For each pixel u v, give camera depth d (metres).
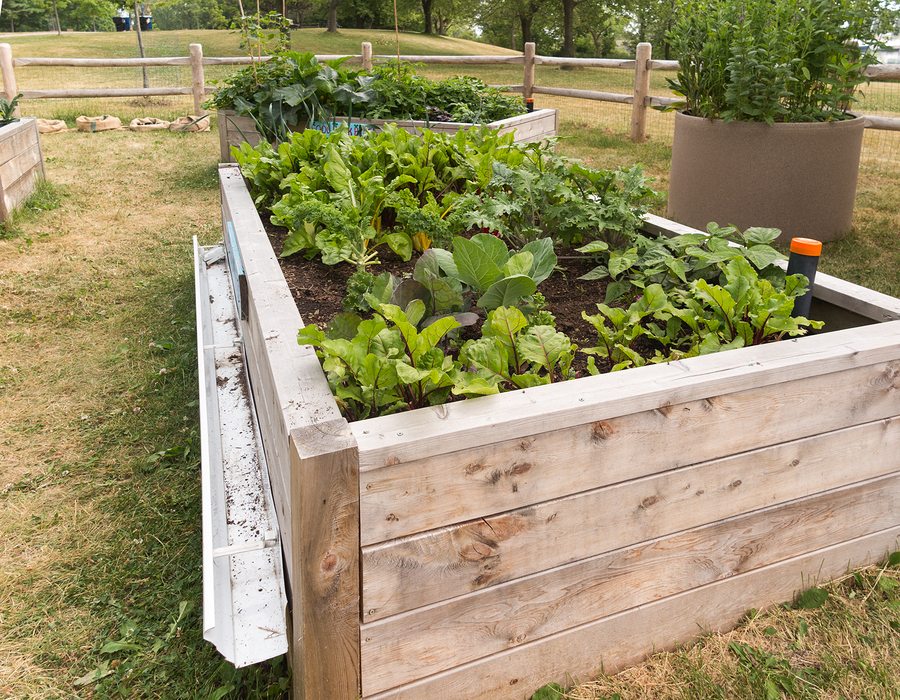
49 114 10.09
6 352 3.36
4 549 2.12
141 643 1.80
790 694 1.64
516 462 1.37
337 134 3.60
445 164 3.37
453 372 1.51
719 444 1.58
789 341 1.71
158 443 2.66
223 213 3.78
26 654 1.77
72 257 4.60
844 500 1.82
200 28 24.59
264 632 1.46
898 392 1.75
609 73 16.41
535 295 2.05
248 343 2.35
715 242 2.29
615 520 1.53
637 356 1.83
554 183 2.62
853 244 4.59
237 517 1.79
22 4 45.41
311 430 1.28
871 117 5.10
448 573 1.39
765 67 4.31
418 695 1.47
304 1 39.81
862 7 4.45
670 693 1.64
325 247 2.50
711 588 1.74
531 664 1.58
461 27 55.34
